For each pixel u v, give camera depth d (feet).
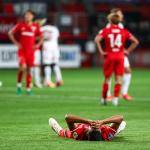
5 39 282.36
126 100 154.30
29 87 165.48
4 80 223.30
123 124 81.15
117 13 137.28
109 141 81.00
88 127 80.28
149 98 160.76
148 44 313.94
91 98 156.66
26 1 291.79
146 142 81.87
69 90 183.62
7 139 84.64
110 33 136.67
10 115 117.19
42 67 203.51
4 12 289.94
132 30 313.32
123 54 138.21
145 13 318.65
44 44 196.95
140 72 280.92
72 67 295.28
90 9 312.29
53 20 288.71
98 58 306.96
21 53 163.43
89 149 75.56
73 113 121.49
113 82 222.69
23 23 164.14
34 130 94.43
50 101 147.23
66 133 84.64
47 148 76.43
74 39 296.10
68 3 311.27
